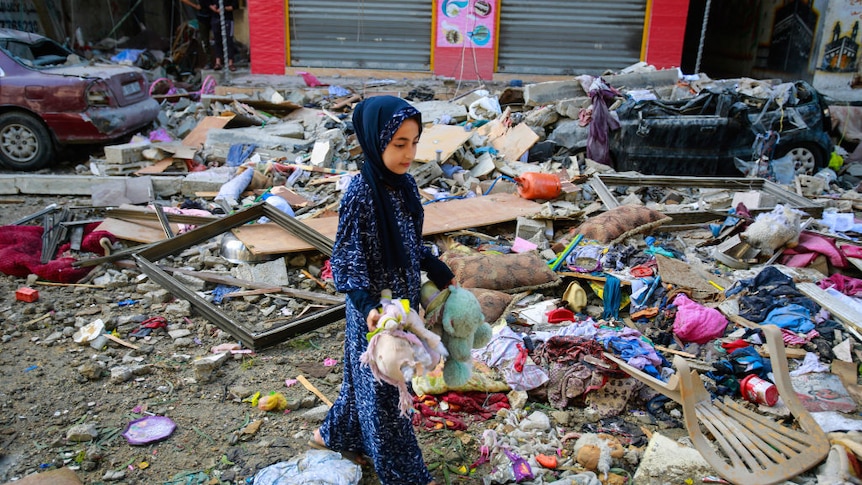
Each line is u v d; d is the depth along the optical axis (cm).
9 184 789
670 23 1331
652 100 895
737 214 662
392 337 244
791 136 911
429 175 797
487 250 604
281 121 1043
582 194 777
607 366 404
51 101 835
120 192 745
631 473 343
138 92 939
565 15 1346
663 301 507
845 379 417
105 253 596
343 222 257
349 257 257
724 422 360
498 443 358
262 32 1369
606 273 542
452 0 1337
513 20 1354
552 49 1376
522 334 462
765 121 904
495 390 404
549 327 475
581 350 420
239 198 751
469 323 273
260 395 404
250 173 779
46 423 374
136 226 638
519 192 741
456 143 841
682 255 611
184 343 460
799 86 952
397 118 240
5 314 499
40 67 885
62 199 784
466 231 644
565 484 322
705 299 521
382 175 256
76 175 826
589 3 1335
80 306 516
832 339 464
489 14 1343
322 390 414
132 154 844
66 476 318
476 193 771
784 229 586
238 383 418
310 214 688
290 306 518
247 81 1307
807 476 332
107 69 907
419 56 1393
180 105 1141
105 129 863
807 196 831
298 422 381
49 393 403
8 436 362
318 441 333
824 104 940
